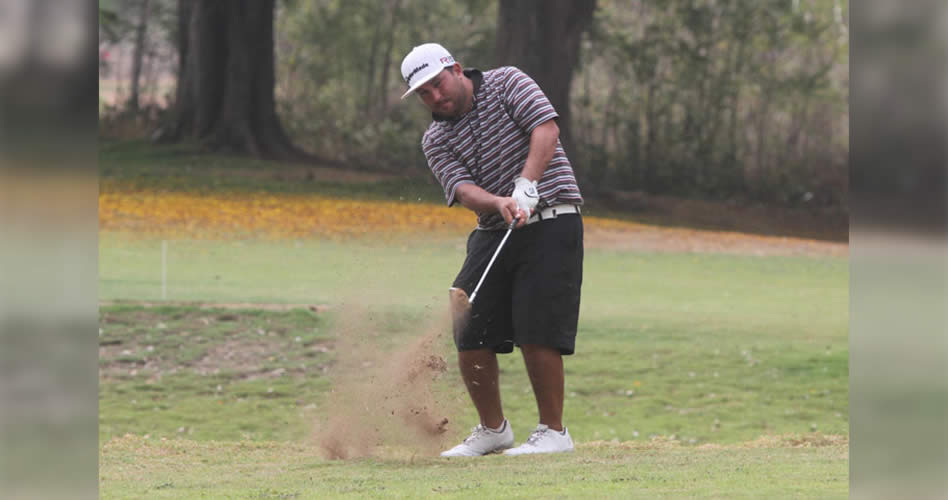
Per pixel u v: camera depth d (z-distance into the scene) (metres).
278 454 16.83
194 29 112.25
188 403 31.69
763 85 135.75
